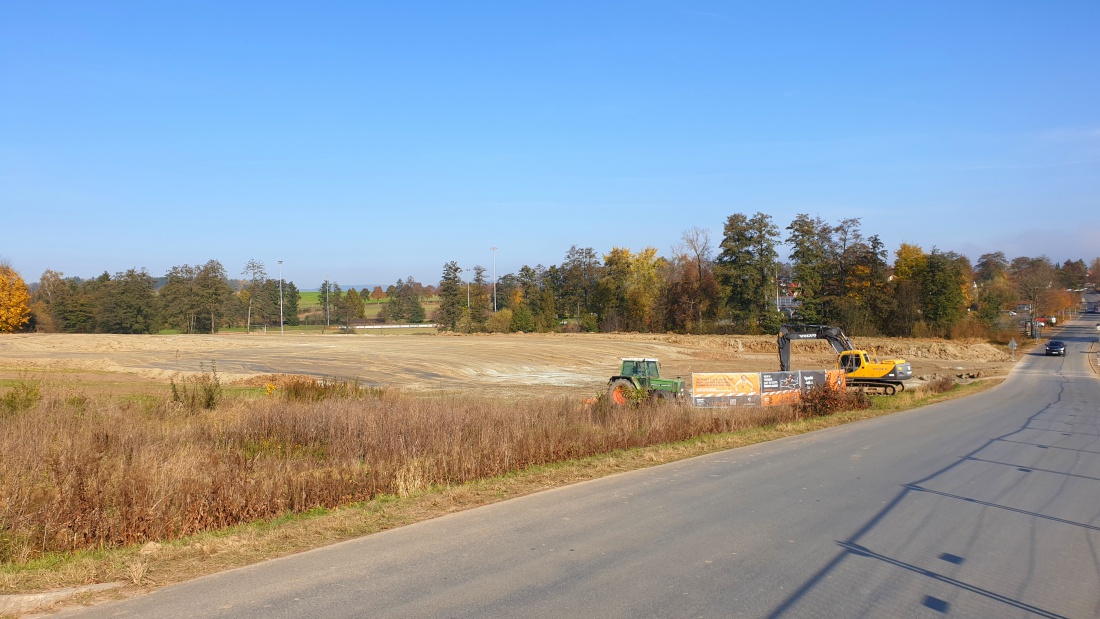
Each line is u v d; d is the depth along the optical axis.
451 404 18.53
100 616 5.91
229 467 10.88
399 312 140.38
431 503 10.34
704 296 85.62
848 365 37.25
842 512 9.58
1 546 7.80
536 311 103.81
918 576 6.88
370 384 36.00
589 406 19.70
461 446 13.30
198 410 19.44
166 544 8.35
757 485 11.55
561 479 12.23
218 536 8.72
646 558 7.46
